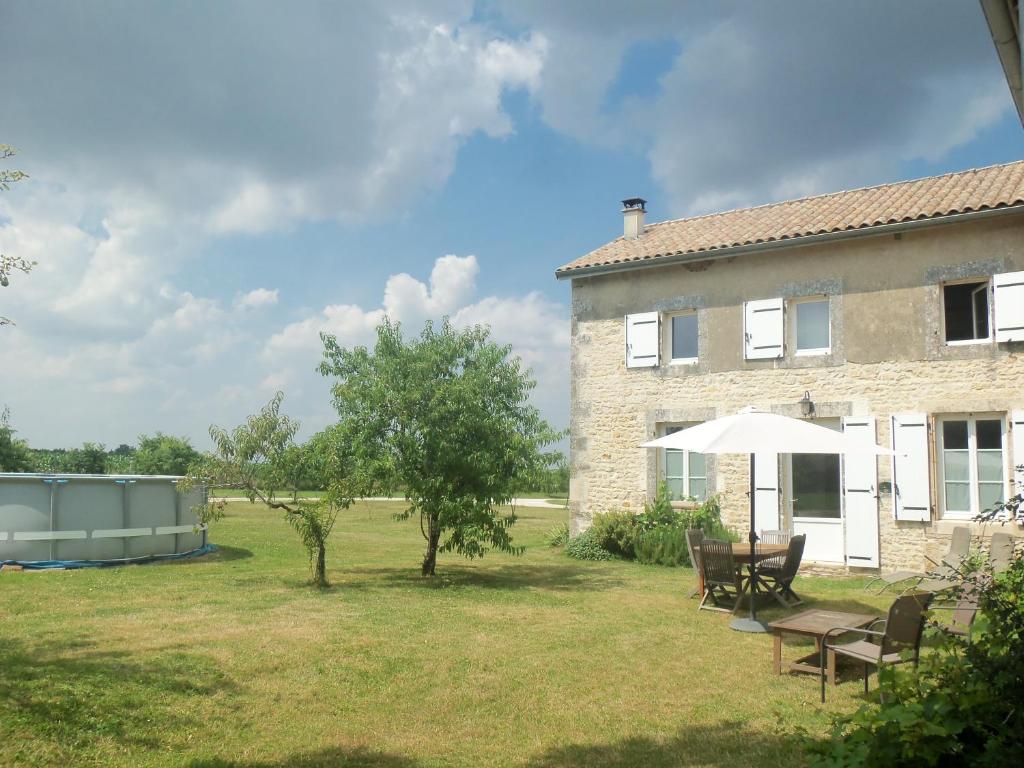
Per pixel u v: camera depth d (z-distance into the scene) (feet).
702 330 44.29
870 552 38.27
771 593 31.07
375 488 35.60
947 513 37.14
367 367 36.06
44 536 38.06
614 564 42.96
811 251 41.14
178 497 43.65
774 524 41.01
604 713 17.98
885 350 38.68
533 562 43.88
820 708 18.22
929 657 12.25
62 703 16.71
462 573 39.04
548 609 29.37
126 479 40.93
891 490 37.96
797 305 42.32
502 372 38.29
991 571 13.53
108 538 40.04
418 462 35.86
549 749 15.87
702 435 26.25
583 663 21.91
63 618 25.68
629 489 46.19
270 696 18.44
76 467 86.94
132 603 28.66
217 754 15.17
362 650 22.29
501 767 14.97
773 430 25.34
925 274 37.91
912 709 10.48
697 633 25.67
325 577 35.32
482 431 36.29
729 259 43.68
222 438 32.86
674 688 19.81
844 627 19.86
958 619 18.67
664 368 45.42
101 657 20.40
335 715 17.56
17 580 33.65
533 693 19.33
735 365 43.06
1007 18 17.75
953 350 36.94
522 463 37.40
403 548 50.83
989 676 10.63
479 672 20.86
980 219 36.06
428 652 22.45
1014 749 9.88
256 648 21.94
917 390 37.68
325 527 35.32
